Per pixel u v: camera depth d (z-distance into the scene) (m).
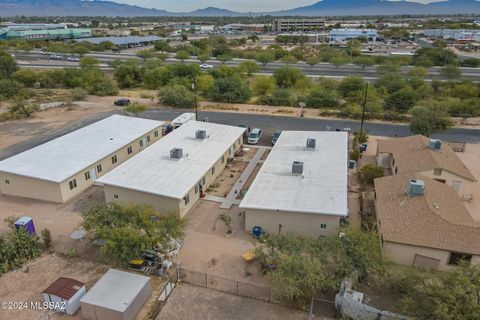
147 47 160.88
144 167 32.25
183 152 35.69
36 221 28.50
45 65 106.75
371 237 21.34
